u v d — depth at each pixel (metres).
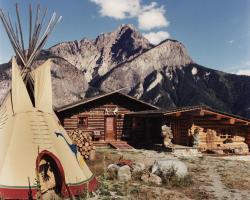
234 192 13.49
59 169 10.65
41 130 11.16
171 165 14.98
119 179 13.84
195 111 24.72
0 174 10.30
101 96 29.81
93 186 11.75
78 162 11.71
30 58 12.48
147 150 25.72
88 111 29.98
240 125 27.42
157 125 31.33
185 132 25.94
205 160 21.45
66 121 29.22
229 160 22.23
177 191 13.19
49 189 10.80
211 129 26.41
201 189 13.67
